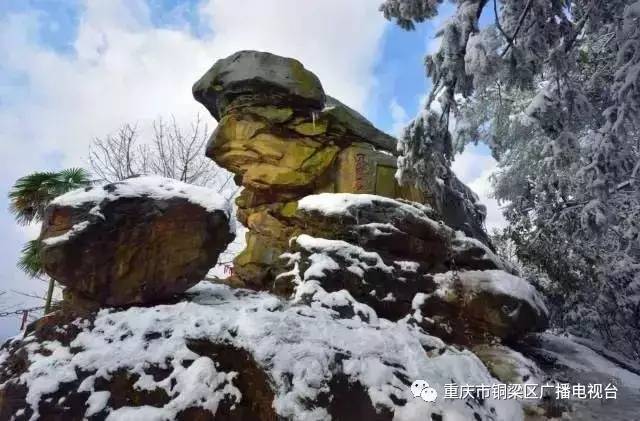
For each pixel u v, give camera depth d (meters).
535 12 6.45
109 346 4.38
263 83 8.39
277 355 4.10
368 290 6.16
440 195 7.43
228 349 4.36
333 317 5.30
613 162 6.52
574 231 9.02
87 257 4.99
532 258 9.50
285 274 6.70
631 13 5.84
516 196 11.40
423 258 6.98
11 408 4.01
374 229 6.69
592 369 6.74
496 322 6.28
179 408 3.89
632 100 6.07
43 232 5.17
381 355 4.65
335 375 4.19
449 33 5.97
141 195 5.43
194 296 6.08
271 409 3.87
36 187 8.62
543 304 6.77
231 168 8.98
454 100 6.48
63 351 4.47
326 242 6.53
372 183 8.42
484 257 7.30
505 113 11.58
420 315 6.19
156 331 4.54
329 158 8.70
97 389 4.05
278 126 8.67
